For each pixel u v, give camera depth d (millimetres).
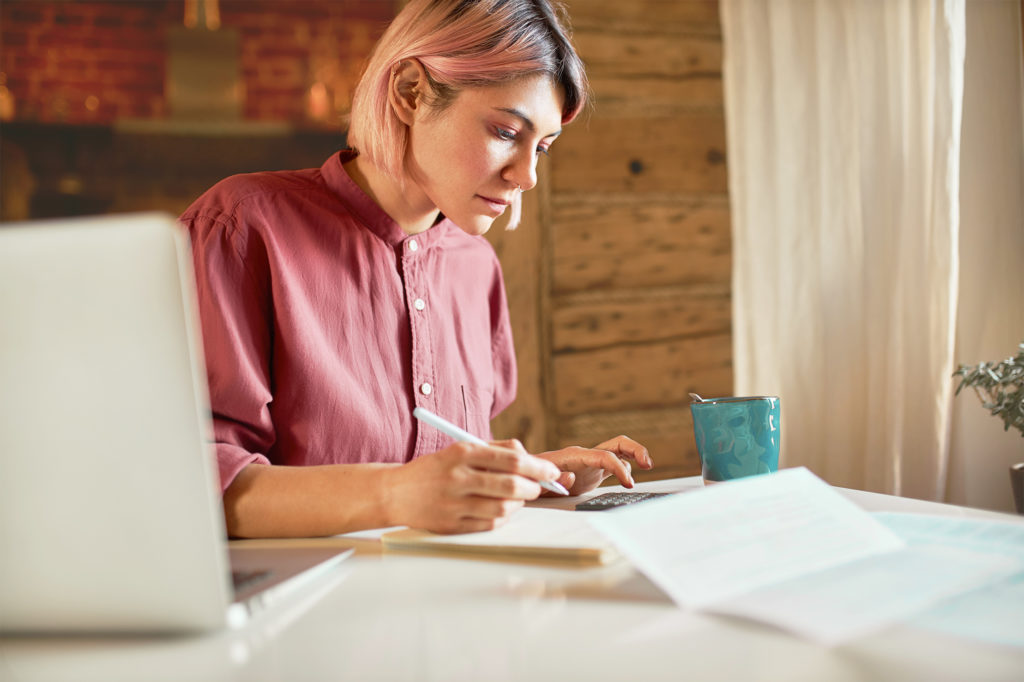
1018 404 1080
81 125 3914
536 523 752
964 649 425
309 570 603
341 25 4160
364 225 1121
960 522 677
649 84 2246
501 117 999
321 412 1027
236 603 500
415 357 1126
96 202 4027
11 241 439
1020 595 506
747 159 2111
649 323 2248
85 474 450
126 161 4039
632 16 2232
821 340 1909
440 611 518
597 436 2209
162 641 467
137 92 3992
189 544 456
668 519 562
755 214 2072
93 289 437
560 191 2188
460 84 996
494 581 589
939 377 1565
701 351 2281
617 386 2227
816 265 1922
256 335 1005
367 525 755
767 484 629
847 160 1844
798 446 1948
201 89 4031
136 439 447
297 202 1091
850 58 1816
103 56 3959
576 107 1078
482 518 719
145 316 438
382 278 1117
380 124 1070
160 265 435
